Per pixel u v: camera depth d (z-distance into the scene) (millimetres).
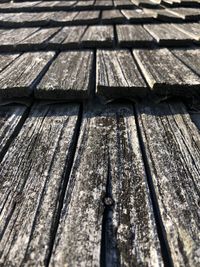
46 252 231
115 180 295
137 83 417
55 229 249
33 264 223
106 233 245
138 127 373
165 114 394
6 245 237
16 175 305
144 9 821
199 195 275
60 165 314
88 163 318
